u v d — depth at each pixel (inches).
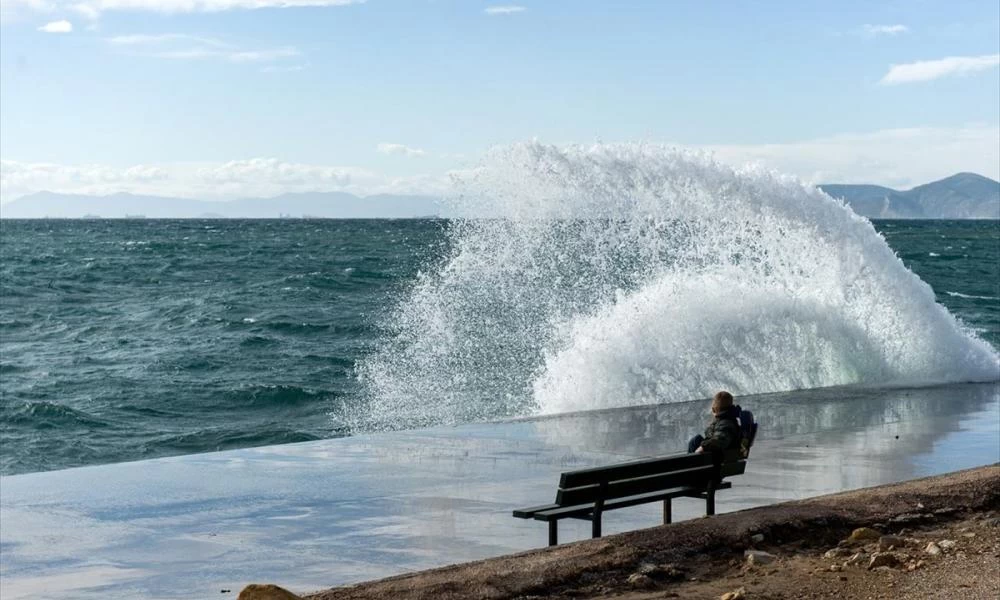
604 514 366.0
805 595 263.7
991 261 3257.9
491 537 331.9
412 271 2427.4
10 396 950.4
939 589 264.5
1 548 324.2
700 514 363.6
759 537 309.6
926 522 337.7
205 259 3149.6
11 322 1595.7
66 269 2736.2
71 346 1322.6
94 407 901.2
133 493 398.6
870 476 422.9
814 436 530.3
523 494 392.5
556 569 275.3
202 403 917.2
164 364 1140.5
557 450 484.4
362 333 1354.6
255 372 1068.5
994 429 552.7
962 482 381.1
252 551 317.7
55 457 724.7
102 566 304.8
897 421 583.8
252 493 396.2
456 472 433.4
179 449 746.2
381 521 352.8
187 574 295.9
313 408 874.8
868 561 292.5
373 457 467.8
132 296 2000.5
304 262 2913.4
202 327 1471.5
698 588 272.1
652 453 476.4
